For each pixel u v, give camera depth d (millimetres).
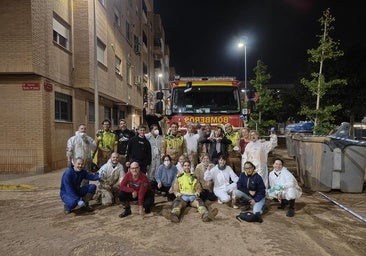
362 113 23062
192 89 10469
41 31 12320
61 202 7699
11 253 4801
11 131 12141
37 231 5711
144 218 6438
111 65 21406
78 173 7020
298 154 10578
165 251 4809
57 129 13695
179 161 7820
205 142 8648
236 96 10383
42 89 12242
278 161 7086
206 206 7051
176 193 6984
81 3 15750
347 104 22922
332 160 8648
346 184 8617
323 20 14602
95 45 15203
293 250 4820
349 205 7402
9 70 11664
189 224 6039
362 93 22594
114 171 7480
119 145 8672
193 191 7035
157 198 8109
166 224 6051
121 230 5730
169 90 10953
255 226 5914
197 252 4766
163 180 7797
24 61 11617
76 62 15789
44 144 12273
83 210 6980
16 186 9211
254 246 4973
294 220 6316
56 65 13719
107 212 6887
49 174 11891
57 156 13570
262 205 6516
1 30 11656
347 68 22312
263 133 24844
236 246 4973
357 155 8586
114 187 7594
